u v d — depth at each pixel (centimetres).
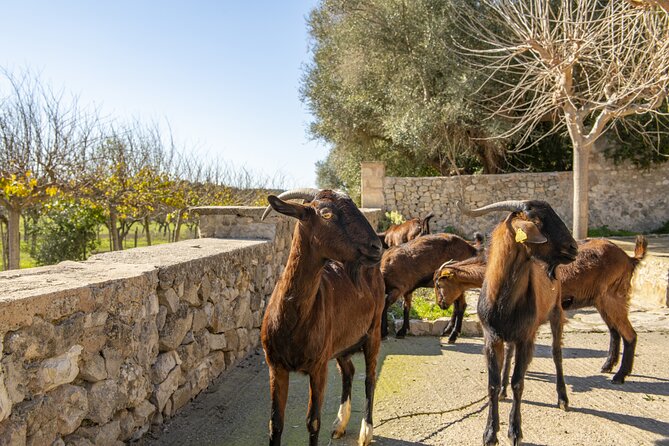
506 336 406
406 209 1838
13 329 263
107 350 340
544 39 1032
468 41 1648
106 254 477
